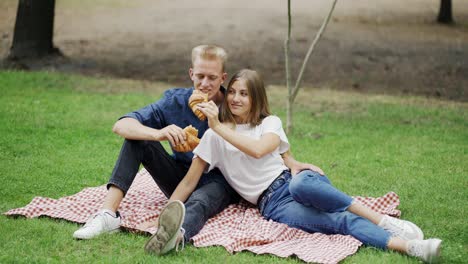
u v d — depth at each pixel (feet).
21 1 43.29
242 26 61.26
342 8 73.56
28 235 14.12
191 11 68.54
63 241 13.80
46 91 34.40
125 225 14.64
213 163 15.26
